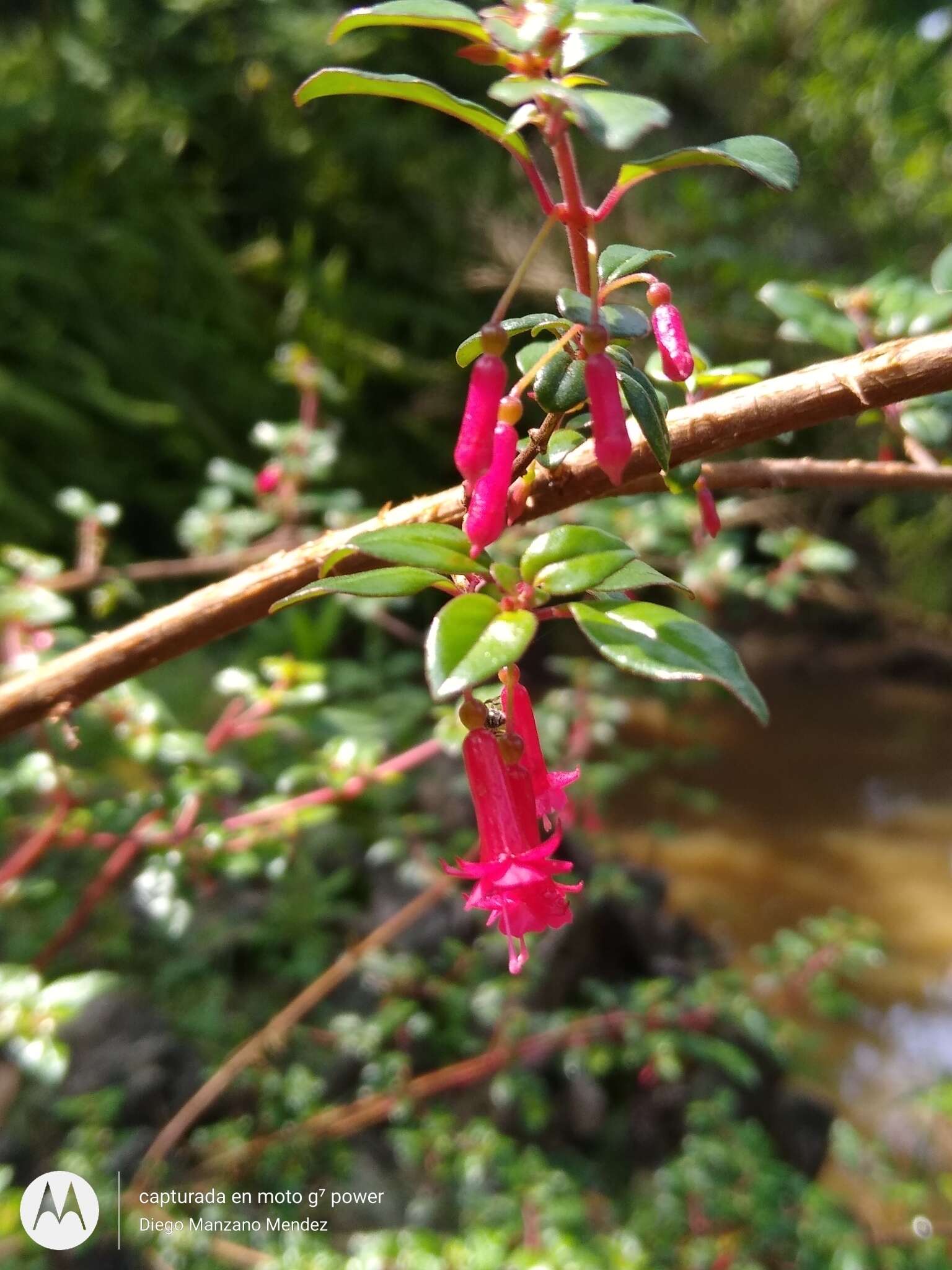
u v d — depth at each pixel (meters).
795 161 0.11
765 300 0.23
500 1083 0.37
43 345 0.95
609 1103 0.43
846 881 0.72
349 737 0.32
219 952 0.45
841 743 1.00
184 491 1.04
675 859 0.74
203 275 1.08
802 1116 0.44
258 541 0.51
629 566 0.11
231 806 0.40
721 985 0.40
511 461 0.11
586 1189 0.39
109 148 1.05
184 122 1.11
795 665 1.21
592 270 0.11
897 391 0.12
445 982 0.42
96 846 0.28
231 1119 0.38
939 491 0.16
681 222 1.07
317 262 1.22
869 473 0.16
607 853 0.51
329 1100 0.40
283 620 0.77
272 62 1.19
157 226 1.07
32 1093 0.37
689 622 0.10
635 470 0.13
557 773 0.14
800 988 0.43
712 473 0.17
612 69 1.27
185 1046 0.40
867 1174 0.44
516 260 1.17
